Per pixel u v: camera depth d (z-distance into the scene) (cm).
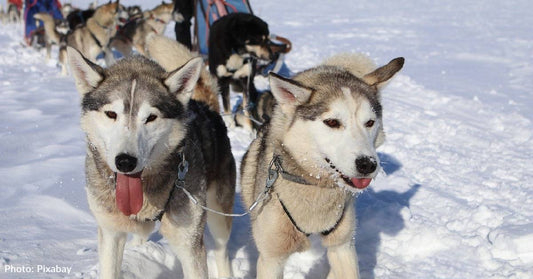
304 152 246
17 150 449
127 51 971
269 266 268
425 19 1484
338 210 254
